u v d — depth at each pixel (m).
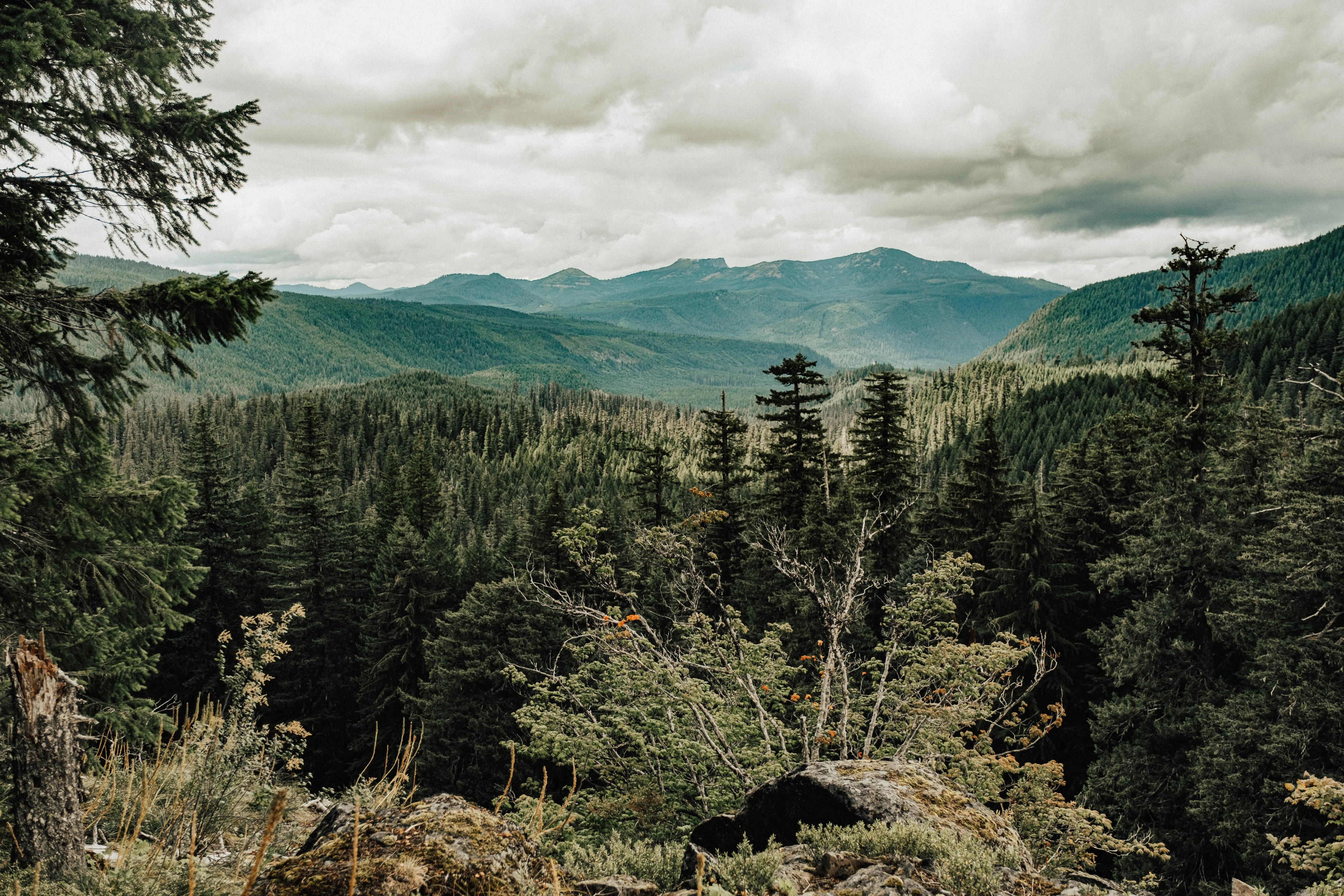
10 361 6.36
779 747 10.06
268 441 159.25
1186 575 20.02
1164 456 19.89
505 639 25.33
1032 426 148.25
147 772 5.34
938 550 27.67
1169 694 19.62
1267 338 151.12
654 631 11.04
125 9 6.52
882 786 5.27
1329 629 16.94
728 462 26.22
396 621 29.83
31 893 3.67
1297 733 15.42
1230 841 16.30
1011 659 10.05
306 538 33.66
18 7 5.91
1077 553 27.97
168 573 8.16
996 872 4.34
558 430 197.12
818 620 20.11
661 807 8.95
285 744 6.55
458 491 121.94
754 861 4.20
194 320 6.15
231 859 4.96
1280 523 18.41
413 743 5.78
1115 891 4.62
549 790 21.03
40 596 7.55
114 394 6.63
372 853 3.03
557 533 11.79
